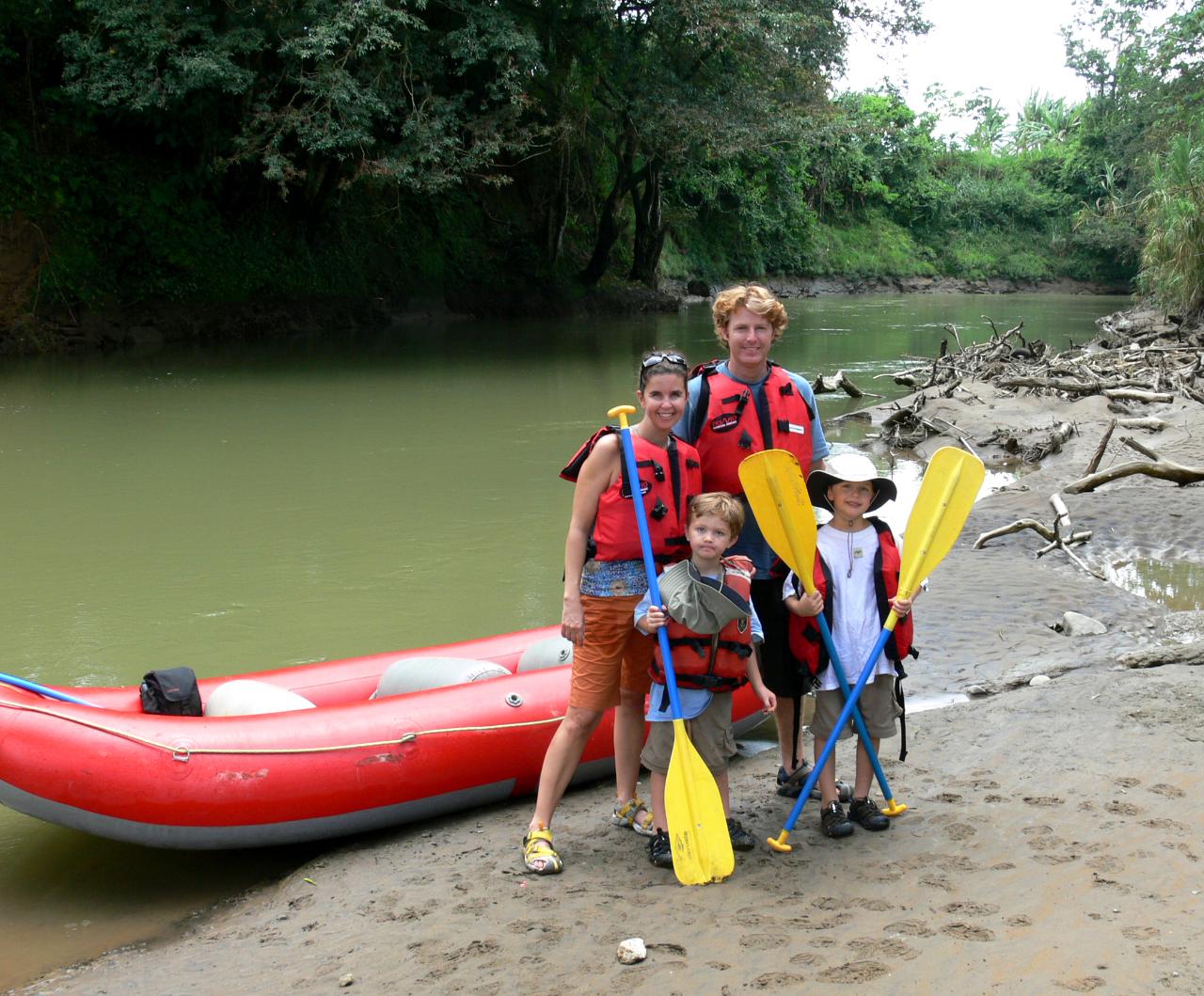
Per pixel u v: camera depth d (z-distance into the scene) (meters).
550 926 3.06
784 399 3.69
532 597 6.75
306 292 23.23
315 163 22.50
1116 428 11.67
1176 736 3.98
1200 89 30.97
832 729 3.46
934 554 3.44
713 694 3.36
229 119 20.50
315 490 9.52
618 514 3.37
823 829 3.47
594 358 19.52
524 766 4.07
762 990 2.62
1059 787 3.65
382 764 3.83
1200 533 7.55
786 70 23.11
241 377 16.53
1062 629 5.83
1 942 3.39
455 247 27.19
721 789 3.47
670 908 3.10
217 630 6.20
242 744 3.71
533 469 10.41
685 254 37.41
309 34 17.00
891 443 12.20
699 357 19.89
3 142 18.58
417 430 12.48
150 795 3.60
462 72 18.97
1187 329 19.77
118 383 15.66
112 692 4.17
